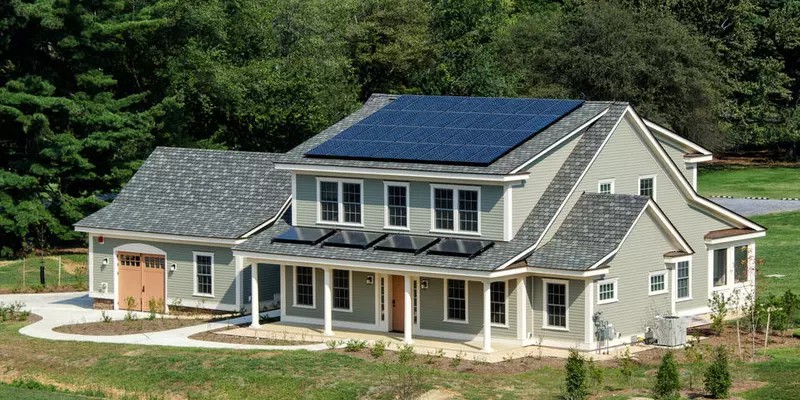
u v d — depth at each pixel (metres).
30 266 67.56
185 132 83.00
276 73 83.62
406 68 102.50
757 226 52.22
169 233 53.19
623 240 44.41
